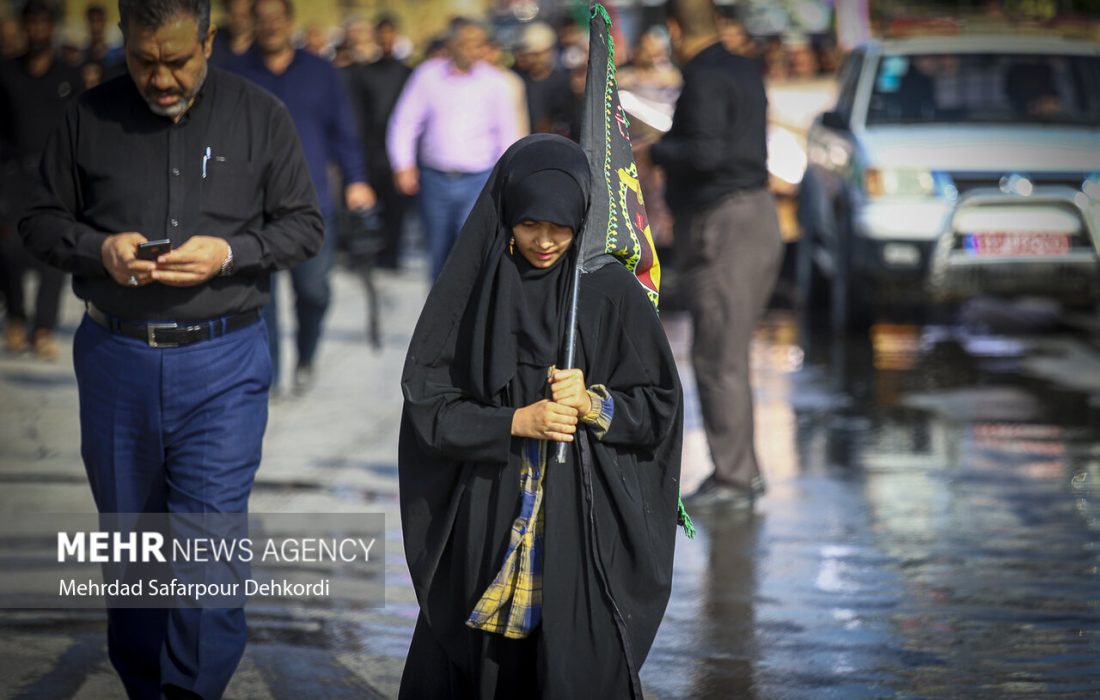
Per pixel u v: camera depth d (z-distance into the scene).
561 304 11.84
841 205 37.69
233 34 29.56
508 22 70.12
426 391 11.93
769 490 24.27
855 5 59.31
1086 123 37.91
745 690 15.98
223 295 13.95
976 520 22.48
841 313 38.75
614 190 12.25
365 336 38.06
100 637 17.48
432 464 12.17
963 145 36.25
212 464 14.00
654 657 16.92
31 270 37.91
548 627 11.59
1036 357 36.09
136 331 13.81
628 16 54.12
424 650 12.58
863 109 38.94
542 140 11.88
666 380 12.02
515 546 11.69
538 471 11.88
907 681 16.22
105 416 14.02
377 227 34.19
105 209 13.87
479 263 11.94
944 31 41.12
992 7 64.81
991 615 18.30
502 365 11.68
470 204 34.97
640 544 11.93
